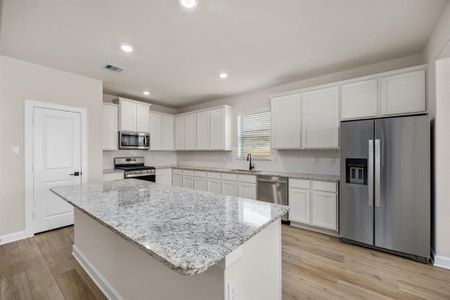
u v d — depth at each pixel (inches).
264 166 171.3
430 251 90.6
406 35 93.7
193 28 87.1
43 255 97.2
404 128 94.2
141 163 212.7
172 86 163.0
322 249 103.7
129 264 61.8
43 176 121.9
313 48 104.7
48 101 123.4
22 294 72.1
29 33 89.6
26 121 115.6
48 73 123.7
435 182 88.5
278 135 149.0
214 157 207.9
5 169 109.7
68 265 89.1
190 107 230.4
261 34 92.0
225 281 38.0
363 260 92.9
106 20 81.4
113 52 107.3
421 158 90.8
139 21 82.1
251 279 47.9
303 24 85.0
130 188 89.8
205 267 31.0
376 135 100.9
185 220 50.4
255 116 177.8
